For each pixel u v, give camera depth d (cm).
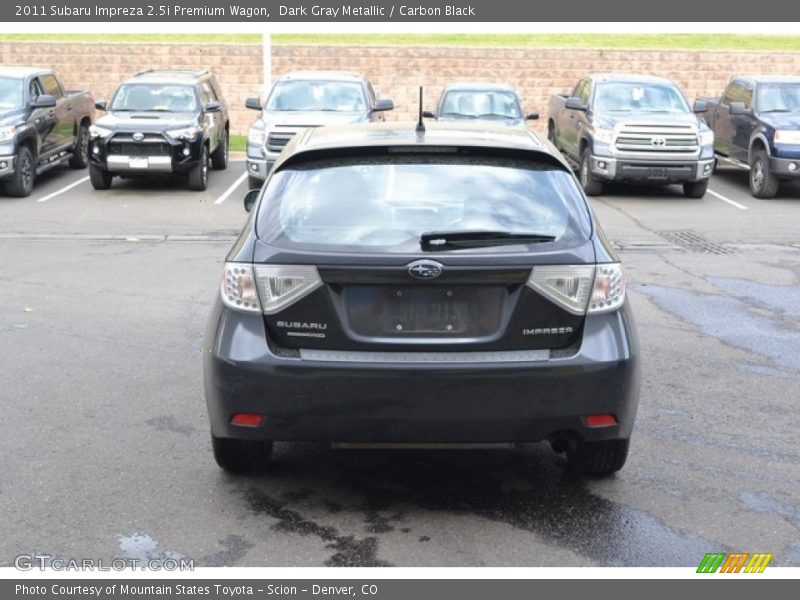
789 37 3372
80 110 1991
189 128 1697
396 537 453
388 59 2714
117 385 673
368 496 498
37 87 1748
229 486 508
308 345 445
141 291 970
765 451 563
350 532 458
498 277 438
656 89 1809
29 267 1086
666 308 924
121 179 1892
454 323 442
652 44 3247
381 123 572
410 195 467
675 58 2756
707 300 959
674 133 1673
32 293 955
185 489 504
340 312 441
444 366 437
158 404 634
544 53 2734
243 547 443
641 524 468
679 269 1119
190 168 1708
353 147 481
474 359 441
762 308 929
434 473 529
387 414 442
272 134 1617
